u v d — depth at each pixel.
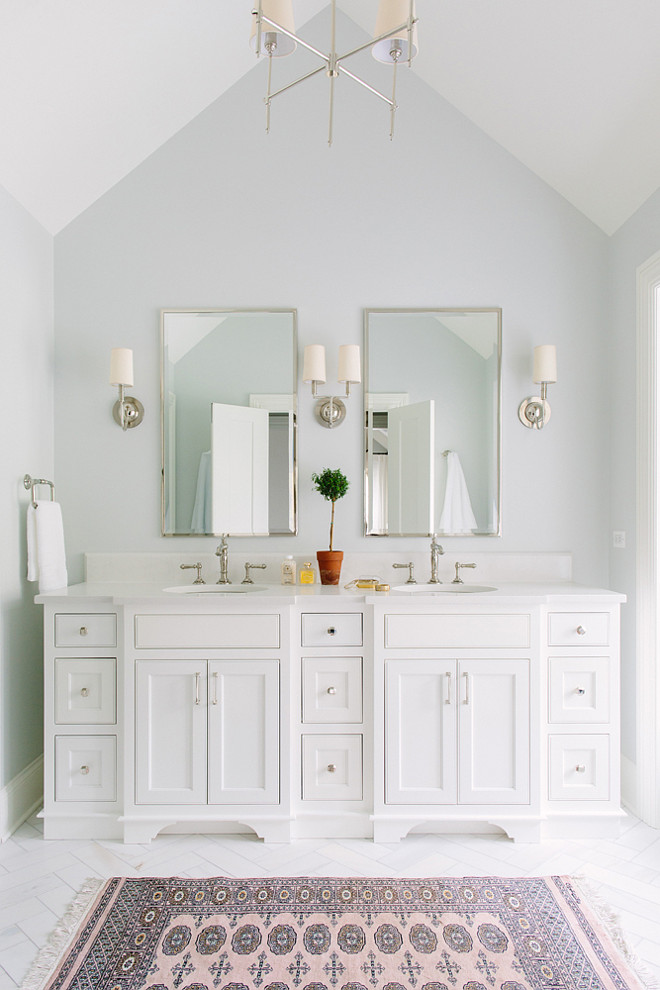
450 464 2.98
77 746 2.43
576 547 2.98
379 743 2.39
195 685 2.38
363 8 2.92
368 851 2.30
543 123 2.71
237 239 2.99
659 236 2.54
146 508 2.97
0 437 2.51
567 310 2.99
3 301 2.53
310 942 1.79
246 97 2.99
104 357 2.97
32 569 2.61
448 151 2.99
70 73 2.28
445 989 1.62
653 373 2.60
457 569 2.86
